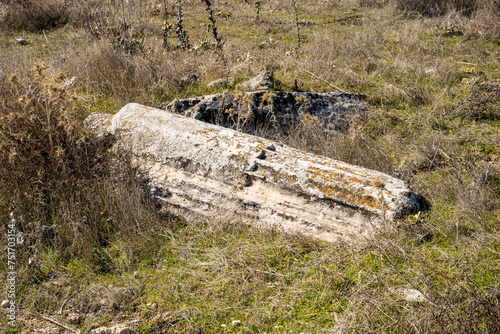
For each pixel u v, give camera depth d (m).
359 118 5.77
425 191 3.99
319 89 6.30
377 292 2.72
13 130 3.81
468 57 8.11
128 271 3.14
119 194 3.63
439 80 6.88
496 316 2.34
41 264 3.17
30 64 6.61
